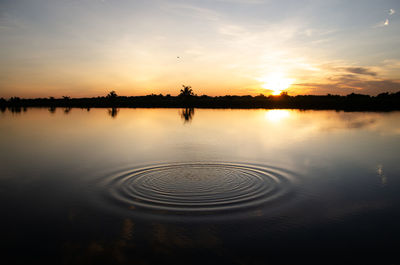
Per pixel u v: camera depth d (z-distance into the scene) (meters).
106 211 7.77
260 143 18.97
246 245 6.08
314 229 6.79
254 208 7.94
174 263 5.46
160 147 17.47
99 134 23.89
